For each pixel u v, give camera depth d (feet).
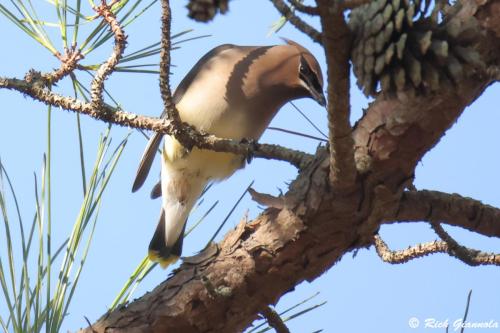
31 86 23.94
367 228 20.58
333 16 16.16
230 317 21.67
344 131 18.28
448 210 21.58
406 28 17.12
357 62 17.38
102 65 23.93
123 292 23.31
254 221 21.68
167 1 22.12
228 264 21.47
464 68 17.67
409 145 19.20
